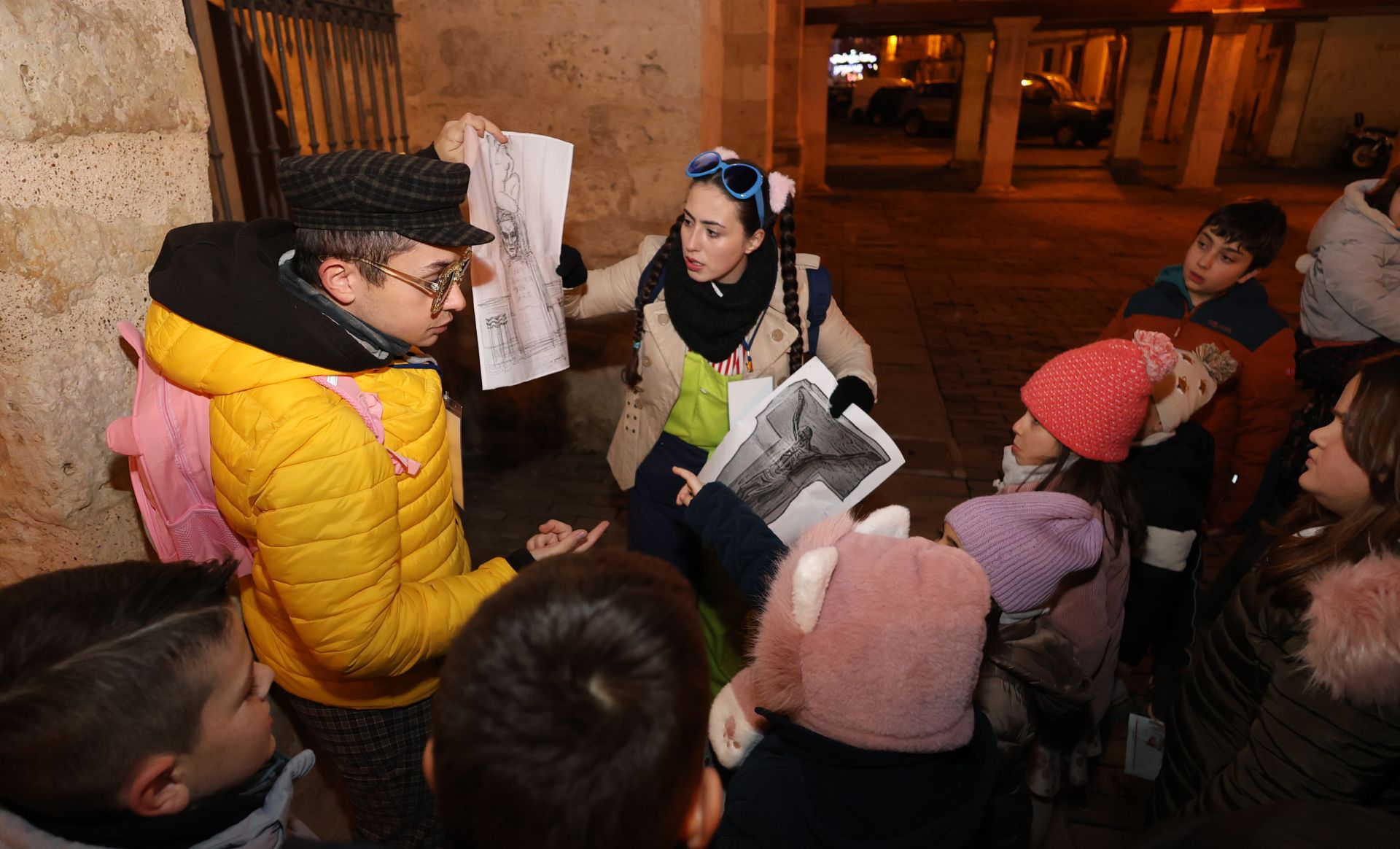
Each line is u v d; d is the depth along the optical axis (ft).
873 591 3.49
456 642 2.50
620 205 12.70
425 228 4.15
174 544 4.58
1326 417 8.63
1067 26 55.06
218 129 7.96
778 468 6.67
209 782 3.03
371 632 4.03
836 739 3.54
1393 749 3.50
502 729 2.25
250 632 5.05
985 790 3.62
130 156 4.93
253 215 11.25
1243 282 8.79
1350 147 61.11
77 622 2.68
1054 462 5.86
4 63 4.14
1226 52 47.98
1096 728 6.61
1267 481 8.73
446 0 11.94
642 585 2.57
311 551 3.82
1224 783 4.21
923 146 79.05
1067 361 5.54
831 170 61.62
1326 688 3.63
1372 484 4.06
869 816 3.57
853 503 6.71
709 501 5.58
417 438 4.48
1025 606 4.51
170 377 3.97
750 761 3.97
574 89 12.19
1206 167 50.21
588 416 14.57
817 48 48.49
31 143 4.33
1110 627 5.75
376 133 11.46
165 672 2.74
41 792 2.62
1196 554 6.82
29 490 4.83
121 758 2.67
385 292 4.30
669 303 7.25
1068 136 75.15
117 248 4.92
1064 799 7.57
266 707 3.31
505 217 6.61
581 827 2.25
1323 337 8.93
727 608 8.00
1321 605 3.66
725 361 7.27
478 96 12.42
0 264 4.31
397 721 5.09
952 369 19.69
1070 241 36.29
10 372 4.53
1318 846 2.51
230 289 3.77
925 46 131.13
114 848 2.77
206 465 4.23
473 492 13.65
